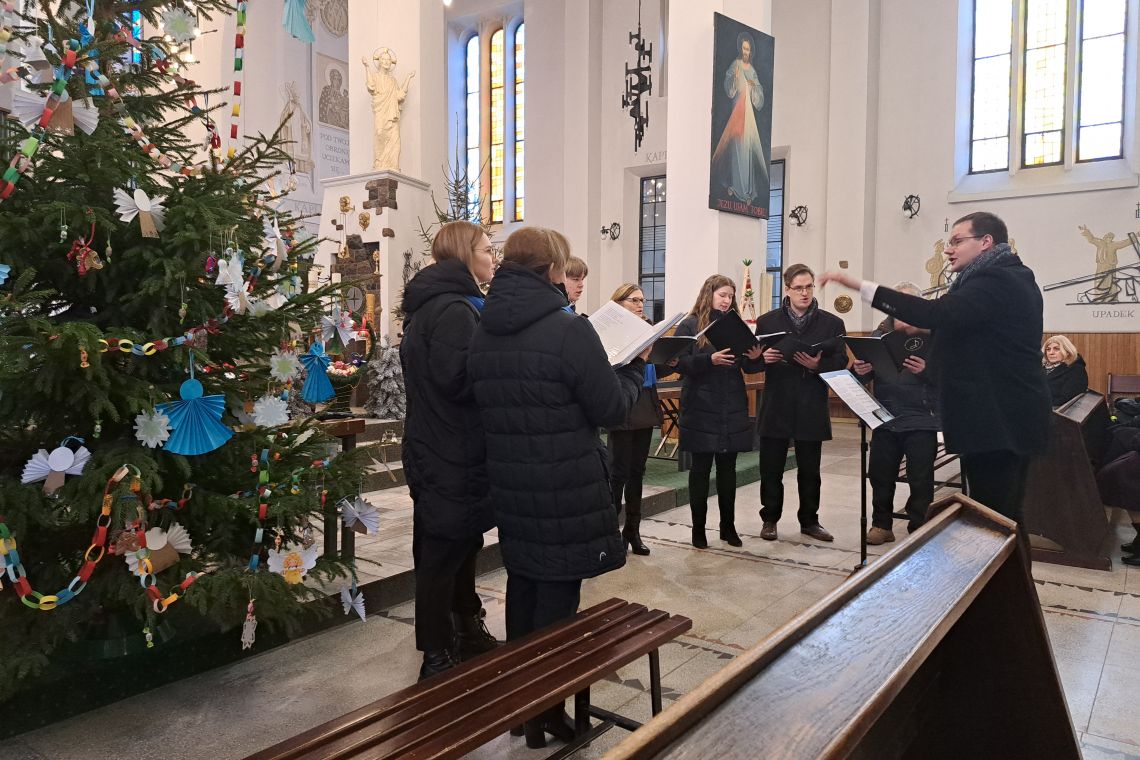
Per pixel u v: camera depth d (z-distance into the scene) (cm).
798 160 1327
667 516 564
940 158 1206
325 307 295
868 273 1266
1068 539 438
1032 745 172
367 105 956
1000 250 299
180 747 233
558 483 216
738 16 849
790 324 459
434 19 973
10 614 232
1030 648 170
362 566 377
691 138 833
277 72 1427
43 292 211
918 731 175
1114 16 1107
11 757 226
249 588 245
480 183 1716
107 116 243
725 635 329
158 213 233
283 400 277
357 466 296
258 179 277
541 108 1573
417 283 251
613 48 1515
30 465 213
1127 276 1062
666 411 758
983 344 293
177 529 237
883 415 360
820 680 108
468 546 257
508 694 171
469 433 246
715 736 92
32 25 233
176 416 232
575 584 229
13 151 227
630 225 1523
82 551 250
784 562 439
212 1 271
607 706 264
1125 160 1096
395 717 162
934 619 131
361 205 928
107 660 261
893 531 513
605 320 263
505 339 218
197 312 250
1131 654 310
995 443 290
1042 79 1160
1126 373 1062
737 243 847
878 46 1258
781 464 480
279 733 243
